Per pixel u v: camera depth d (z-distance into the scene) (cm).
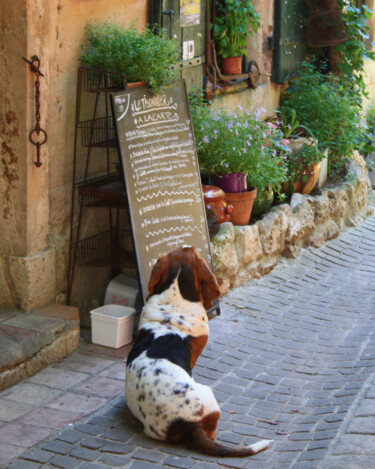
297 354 371
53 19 353
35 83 341
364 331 398
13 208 353
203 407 268
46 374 334
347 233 570
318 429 284
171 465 260
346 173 604
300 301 444
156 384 271
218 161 452
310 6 614
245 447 269
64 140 371
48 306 369
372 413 282
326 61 660
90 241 393
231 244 444
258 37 572
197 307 300
